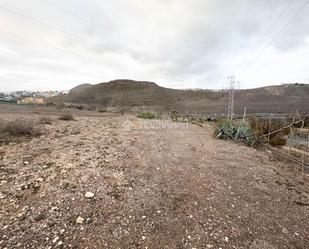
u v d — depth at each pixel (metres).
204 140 11.38
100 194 3.79
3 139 7.30
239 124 13.55
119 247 2.51
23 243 2.42
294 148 12.05
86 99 96.44
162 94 96.69
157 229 2.92
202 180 4.95
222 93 92.56
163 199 3.83
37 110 27.09
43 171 4.60
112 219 3.06
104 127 14.24
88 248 2.44
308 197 4.41
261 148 10.48
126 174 4.92
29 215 2.96
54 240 2.51
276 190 4.68
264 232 3.02
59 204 3.32
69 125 13.32
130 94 98.25
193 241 2.71
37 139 7.88
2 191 3.54
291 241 2.85
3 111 20.11
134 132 12.85
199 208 3.60
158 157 6.78
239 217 3.39
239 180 5.14
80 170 4.87
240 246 2.67
